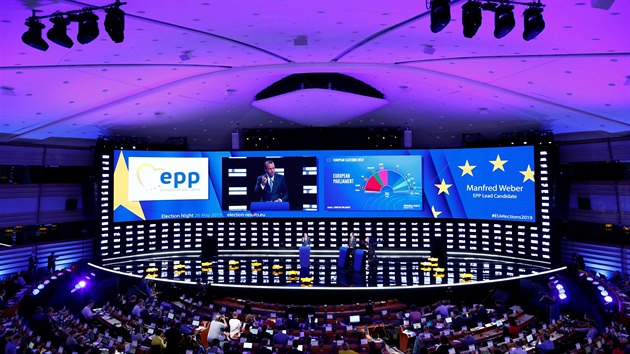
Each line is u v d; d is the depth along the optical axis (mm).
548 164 23812
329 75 21906
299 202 26938
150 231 26531
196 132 27312
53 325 13539
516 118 22922
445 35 12875
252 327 13328
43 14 10000
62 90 16500
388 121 26453
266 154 27047
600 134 23781
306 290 19906
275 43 14305
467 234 26078
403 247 26844
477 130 26297
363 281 21078
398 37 13492
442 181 26109
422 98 22188
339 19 11969
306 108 23609
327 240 27344
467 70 16594
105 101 19188
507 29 8195
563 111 20125
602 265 23891
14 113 18656
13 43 11570
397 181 26469
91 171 27000
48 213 25484
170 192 26516
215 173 27141
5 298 18078
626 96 16703
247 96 22641
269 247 27547
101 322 14633
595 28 10953
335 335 12500
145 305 16594
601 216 24016
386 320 15188
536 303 18484
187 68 16641
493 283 20281
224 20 11742
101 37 12141
